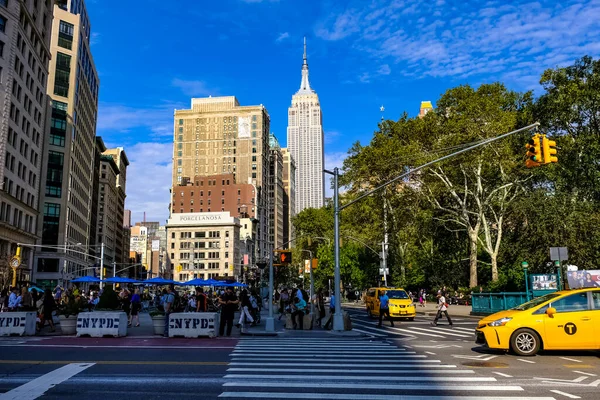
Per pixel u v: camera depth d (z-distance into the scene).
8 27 53.28
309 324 22.80
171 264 137.12
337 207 22.66
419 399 7.58
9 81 53.06
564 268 29.00
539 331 12.52
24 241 60.69
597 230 35.44
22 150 59.28
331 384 8.76
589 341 12.28
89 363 11.23
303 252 89.19
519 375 9.76
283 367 10.77
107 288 19.91
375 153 44.53
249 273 65.19
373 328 23.30
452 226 57.50
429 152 42.09
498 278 43.16
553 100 40.25
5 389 8.30
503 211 44.03
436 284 58.59
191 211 151.00
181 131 166.00
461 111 41.06
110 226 150.00
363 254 71.31
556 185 40.88
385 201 50.53
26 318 18.66
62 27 82.56
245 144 161.50
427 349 14.49
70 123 81.38
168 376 9.55
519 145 43.88
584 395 7.86
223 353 13.35
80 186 91.31
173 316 18.27
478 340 13.33
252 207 149.25
